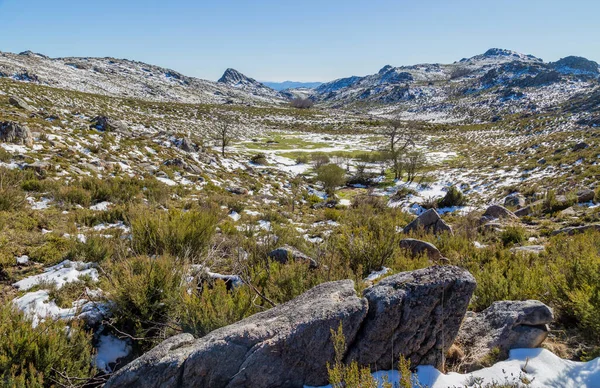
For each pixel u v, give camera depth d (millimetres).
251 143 59062
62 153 16719
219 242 7297
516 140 59250
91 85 119188
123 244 6551
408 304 2688
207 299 3971
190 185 18266
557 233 8602
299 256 6141
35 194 10953
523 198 17547
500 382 2504
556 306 3604
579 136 43562
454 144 62719
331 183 28484
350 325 2637
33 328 3791
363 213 12898
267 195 21000
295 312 2844
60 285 5195
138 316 4312
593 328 3088
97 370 3799
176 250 6297
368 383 2135
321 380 2582
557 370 2623
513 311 3145
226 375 2572
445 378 2590
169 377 2627
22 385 3115
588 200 11914
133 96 123250
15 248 6387
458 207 20469
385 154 41094
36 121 22438
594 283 3605
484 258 6285
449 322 2762
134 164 19391
